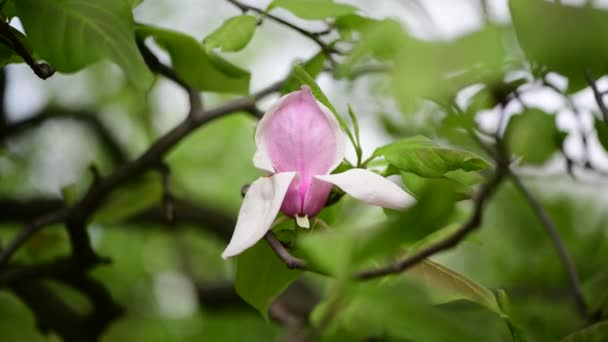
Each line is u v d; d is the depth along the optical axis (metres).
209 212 2.90
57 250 2.08
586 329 1.58
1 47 1.58
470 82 1.53
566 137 1.71
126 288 3.42
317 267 1.43
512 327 1.52
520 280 2.32
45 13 1.56
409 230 1.35
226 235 2.92
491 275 2.49
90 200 1.86
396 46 1.51
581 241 2.38
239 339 3.13
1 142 2.52
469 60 1.41
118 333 2.50
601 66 1.55
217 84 1.71
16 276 1.91
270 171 1.50
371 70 1.77
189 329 3.10
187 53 1.68
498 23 1.43
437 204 1.35
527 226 2.47
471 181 1.58
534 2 1.45
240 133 3.80
